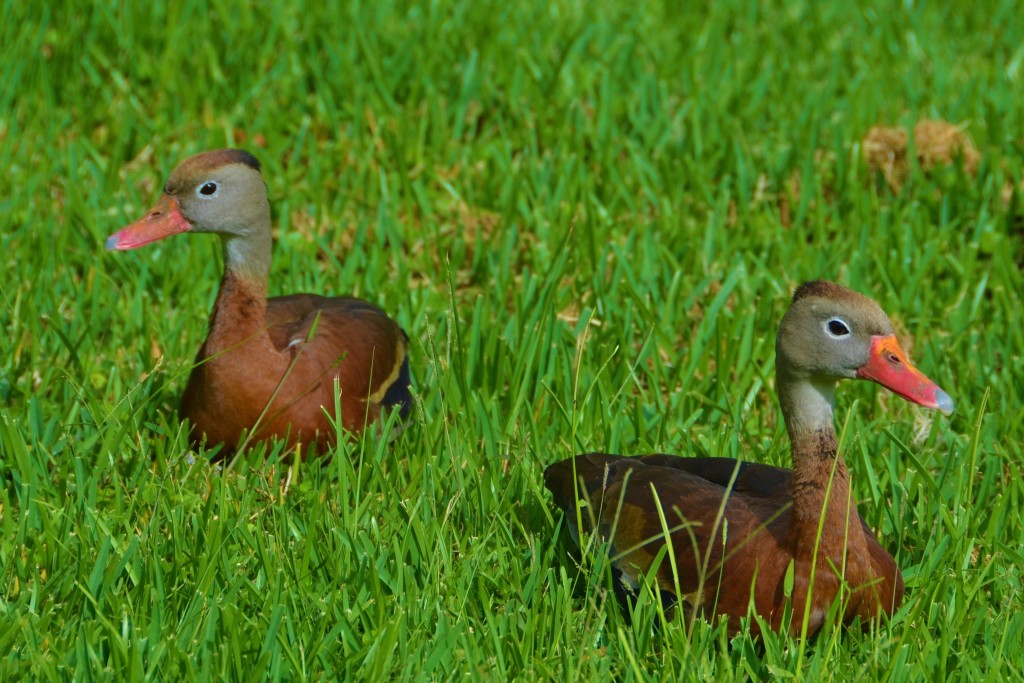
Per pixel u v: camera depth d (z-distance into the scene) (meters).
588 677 7.54
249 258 9.86
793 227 13.86
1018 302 12.48
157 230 9.93
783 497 8.24
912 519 9.26
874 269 13.22
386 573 8.22
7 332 11.35
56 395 10.69
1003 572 8.59
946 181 14.41
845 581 7.68
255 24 17.59
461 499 8.92
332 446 9.99
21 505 8.78
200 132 15.48
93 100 16.09
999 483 9.78
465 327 11.69
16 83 16.00
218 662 7.26
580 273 13.08
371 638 7.61
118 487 8.82
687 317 12.45
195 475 9.38
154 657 7.28
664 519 7.71
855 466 9.81
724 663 7.44
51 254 12.61
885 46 18.33
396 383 10.80
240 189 9.81
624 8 19.55
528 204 14.45
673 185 14.58
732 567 7.81
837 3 19.97
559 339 11.34
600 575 8.16
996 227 13.79
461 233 13.67
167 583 8.09
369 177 14.63
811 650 7.80
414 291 12.95
